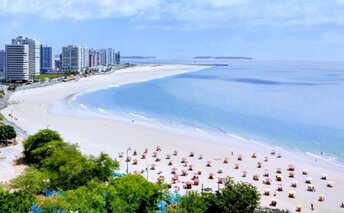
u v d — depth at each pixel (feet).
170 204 195.62
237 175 282.56
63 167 227.20
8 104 586.04
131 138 384.47
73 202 172.76
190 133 419.13
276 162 317.42
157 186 194.18
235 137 407.44
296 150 362.33
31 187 206.69
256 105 629.10
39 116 490.90
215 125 467.93
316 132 436.35
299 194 247.91
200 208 176.35
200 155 329.72
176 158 321.52
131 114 529.04
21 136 370.94
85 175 223.10
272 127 460.96
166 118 505.25
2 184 216.54
